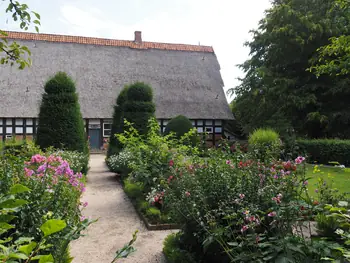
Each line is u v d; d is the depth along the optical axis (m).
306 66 18.47
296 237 2.52
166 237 4.40
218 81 26.78
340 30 17.52
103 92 23.38
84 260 3.74
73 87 10.25
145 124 10.90
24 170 3.41
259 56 21.56
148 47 27.59
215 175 3.51
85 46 25.88
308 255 2.36
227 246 2.75
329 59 16.31
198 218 3.08
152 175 6.00
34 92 21.67
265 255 2.41
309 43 17.61
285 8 18.03
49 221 1.06
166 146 6.61
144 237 4.56
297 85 18.45
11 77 21.92
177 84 25.20
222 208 3.08
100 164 14.62
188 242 3.45
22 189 1.36
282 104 18.00
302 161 3.26
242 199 3.00
